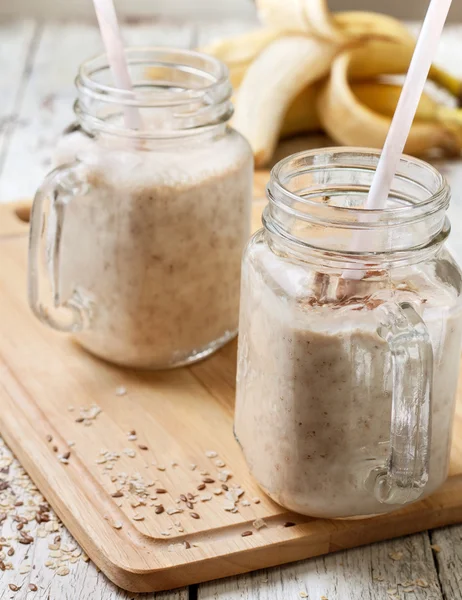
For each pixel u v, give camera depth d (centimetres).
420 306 74
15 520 79
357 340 73
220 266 87
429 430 72
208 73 88
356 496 76
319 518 78
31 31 146
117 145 85
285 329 74
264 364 76
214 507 78
